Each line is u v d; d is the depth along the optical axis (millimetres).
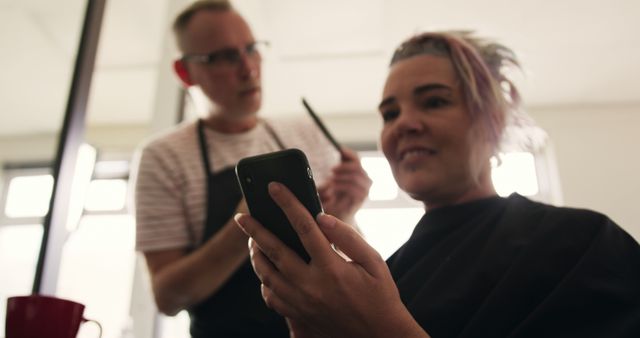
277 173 533
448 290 638
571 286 530
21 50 2184
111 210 3723
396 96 814
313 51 3396
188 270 960
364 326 489
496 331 553
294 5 2926
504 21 3059
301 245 519
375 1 2891
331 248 489
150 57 3342
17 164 1850
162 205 1101
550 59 3512
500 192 834
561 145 4043
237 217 546
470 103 783
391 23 3088
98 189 3818
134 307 2234
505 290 574
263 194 532
